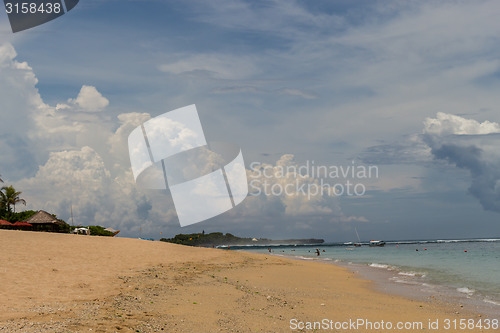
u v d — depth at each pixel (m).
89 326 10.56
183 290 18.33
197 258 36.94
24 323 10.43
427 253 88.19
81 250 30.91
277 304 16.55
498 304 18.86
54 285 16.86
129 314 12.40
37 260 23.95
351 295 21.22
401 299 20.33
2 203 79.19
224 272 28.56
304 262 48.88
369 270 39.38
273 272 31.69
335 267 42.84
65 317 11.41
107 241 39.16
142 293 16.55
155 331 10.70
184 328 11.30
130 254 32.47
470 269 40.16
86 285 17.39
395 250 121.25
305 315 14.70
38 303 13.32
